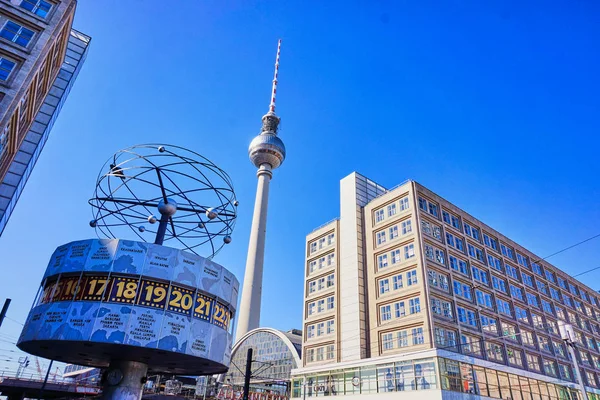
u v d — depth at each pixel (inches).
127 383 893.2
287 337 2824.8
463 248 2182.6
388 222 2167.8
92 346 800.3
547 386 2142.0
